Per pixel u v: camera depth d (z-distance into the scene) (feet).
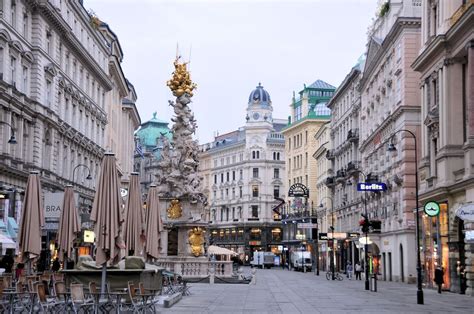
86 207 234.17
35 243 89.66
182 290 123.03
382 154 230.27
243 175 524.93
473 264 134.10
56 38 195.52
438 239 155.74
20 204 168.04
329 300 120.88
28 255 90.17
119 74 304.91
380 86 234.79
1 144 155.12
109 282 87.25
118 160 323.98
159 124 586.04
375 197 241.96
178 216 195.00
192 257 190.19
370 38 251.39
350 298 127.24
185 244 193.36
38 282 74.64
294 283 195.52
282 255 450.71
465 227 135.13
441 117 150.82
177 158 197.67
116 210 79.56
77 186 222.69
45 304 70.33
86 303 73.77
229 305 105.29
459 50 142.20
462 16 133.59
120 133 336.29
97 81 257.75
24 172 167.32
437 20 162.81
